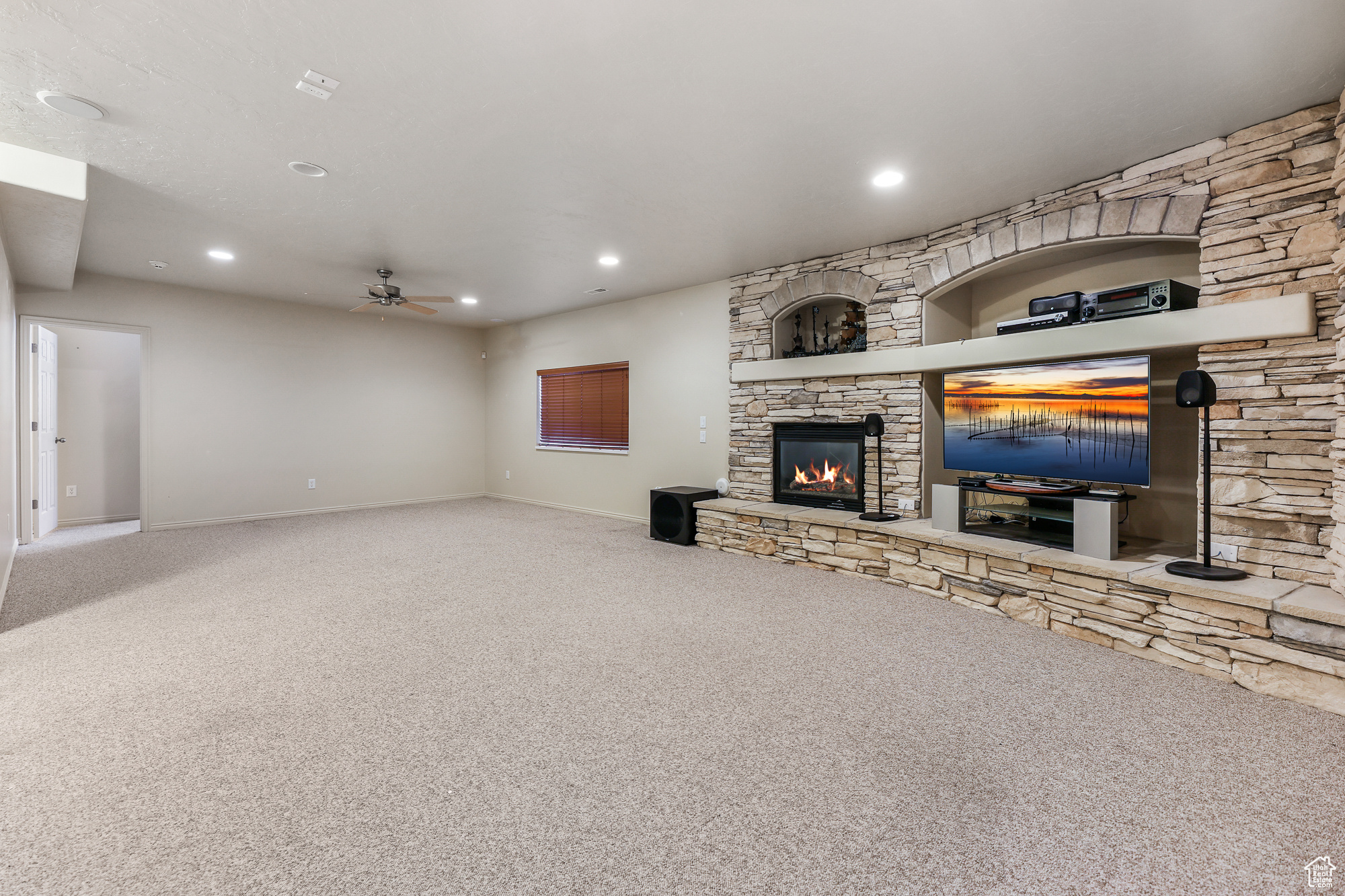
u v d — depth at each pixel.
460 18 1.95
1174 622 2.56
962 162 3.01
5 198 2.98
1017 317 4.10
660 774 1.79
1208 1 1.85
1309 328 2.47
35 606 3.40
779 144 2.83
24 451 5.17
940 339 4.17
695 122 2.63
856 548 4.04
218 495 6.09
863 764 1.83
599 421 6.75
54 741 1.96
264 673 2.50
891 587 3.79
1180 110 2.52
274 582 3.90
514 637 2.92
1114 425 3.07
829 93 2.40
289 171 3.11
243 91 2.37
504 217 3.80
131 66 2.20
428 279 5.44
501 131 2.71
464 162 3.01
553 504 7.32
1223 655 2.41
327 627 3.06
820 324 5.07
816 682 2.42
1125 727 2.04
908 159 2.98
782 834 1.51
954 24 1.98
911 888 1.33
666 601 3.51
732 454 5.37
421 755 1.89
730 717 2.13
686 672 2.52
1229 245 2.71
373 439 7.23
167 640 2.88
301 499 6.66
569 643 2.85
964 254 3.83
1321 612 2.16
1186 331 2.81
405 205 3.60
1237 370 2.70
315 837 1.50
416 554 4.75
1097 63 2.19
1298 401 2.52
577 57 2.16
